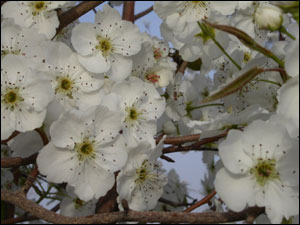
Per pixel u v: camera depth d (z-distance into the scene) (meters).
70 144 0.11
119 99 0.12
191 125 0.12
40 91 0.11
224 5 0.12
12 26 0.12
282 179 0.10
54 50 0.12
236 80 0.10
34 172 0.11
